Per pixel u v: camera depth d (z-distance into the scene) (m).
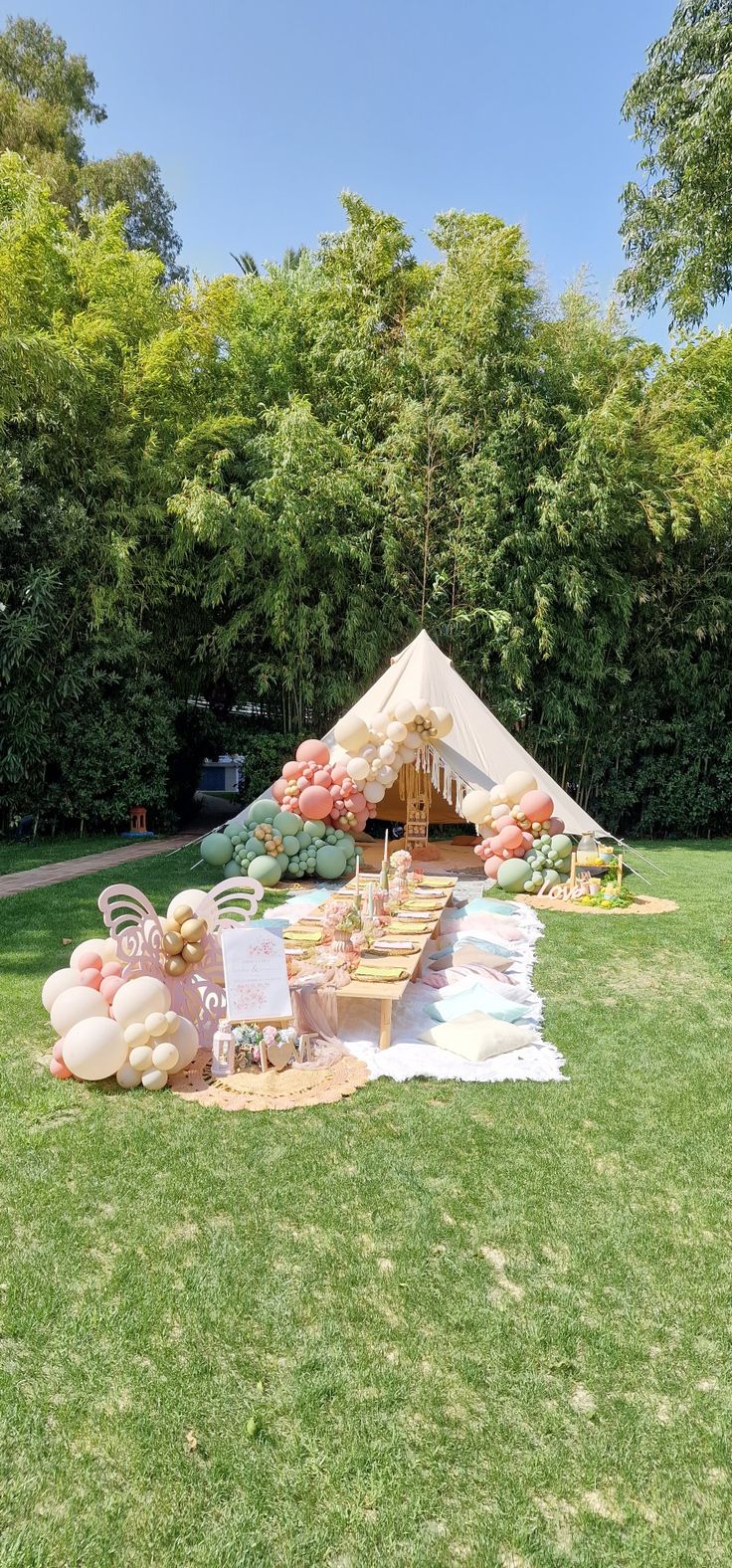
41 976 5.68
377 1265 2.83
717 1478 2.09
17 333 10.12
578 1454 2.14
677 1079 4.36
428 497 12.61
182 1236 2.96
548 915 7.94
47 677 11.16
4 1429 2.19
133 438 11.66
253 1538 1.91
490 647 12.82
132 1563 1.86
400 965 4.98
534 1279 2.78
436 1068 4.43
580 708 13.71
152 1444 2.15
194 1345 2.47
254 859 8.99
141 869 9.52
